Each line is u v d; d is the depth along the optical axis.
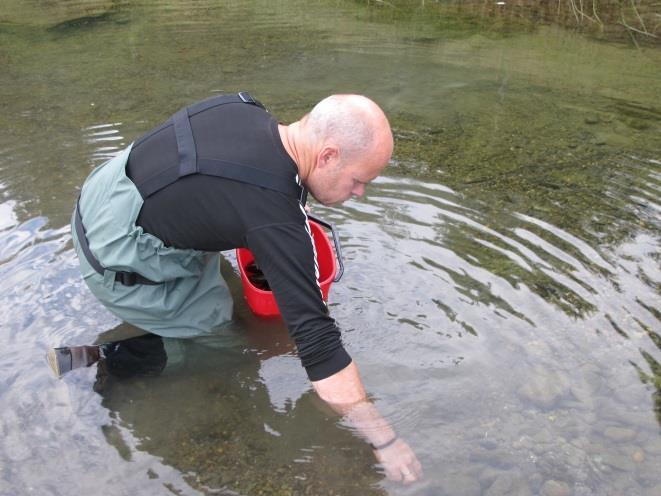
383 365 2.56
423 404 2.39
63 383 2.46
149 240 2.35
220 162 2.10
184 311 2.70
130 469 2.14
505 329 2.73
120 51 6.42
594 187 3.87
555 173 4.05
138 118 4.74
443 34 7.11
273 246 2.06
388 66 6.03
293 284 2.08
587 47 6.73
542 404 2.38
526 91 5.48
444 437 2.26
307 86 5.46
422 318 2.80
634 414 2.33
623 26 7.48
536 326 2.74
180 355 2.65
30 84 5.49
